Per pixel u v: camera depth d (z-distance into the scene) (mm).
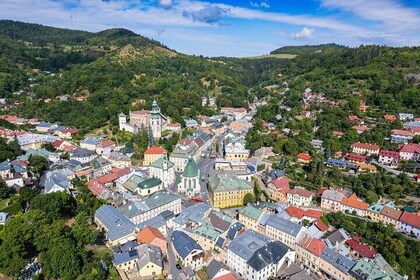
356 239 177500
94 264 134625
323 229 184000
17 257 125812
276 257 154625
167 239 176625
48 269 125938
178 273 146500
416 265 163125
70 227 160625
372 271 142625
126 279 136500
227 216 185750
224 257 164750
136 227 170375
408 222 184375
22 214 148625
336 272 151750
